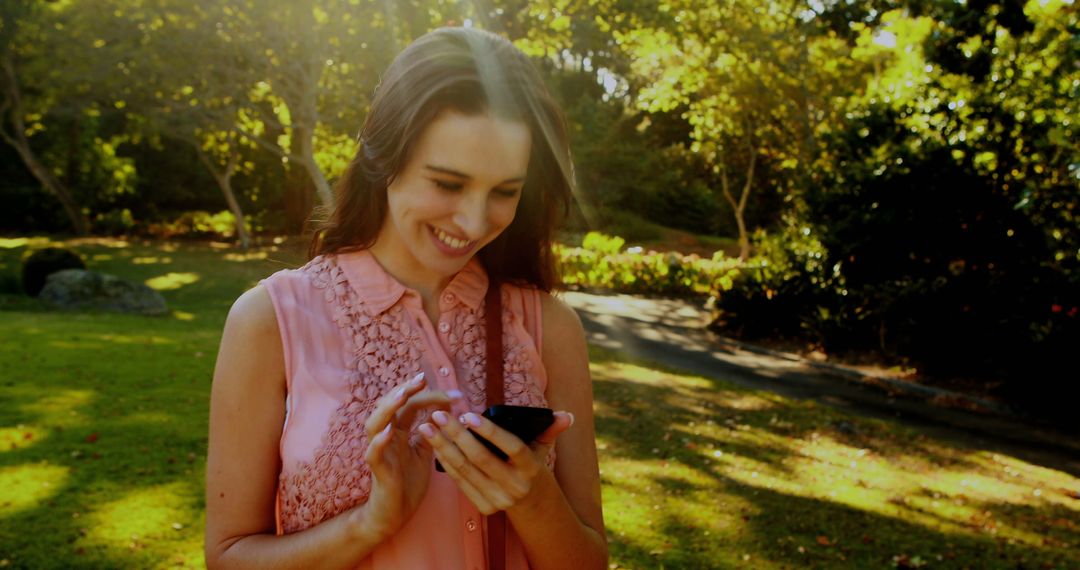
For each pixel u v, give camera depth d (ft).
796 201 52.80
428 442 3.65
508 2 62.08
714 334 48.19
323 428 3.85
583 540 4.01
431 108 3.66
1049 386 30.63
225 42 66.69
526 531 3.79
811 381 35.86
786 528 16.84
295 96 71.51
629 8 63.41
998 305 34.94
